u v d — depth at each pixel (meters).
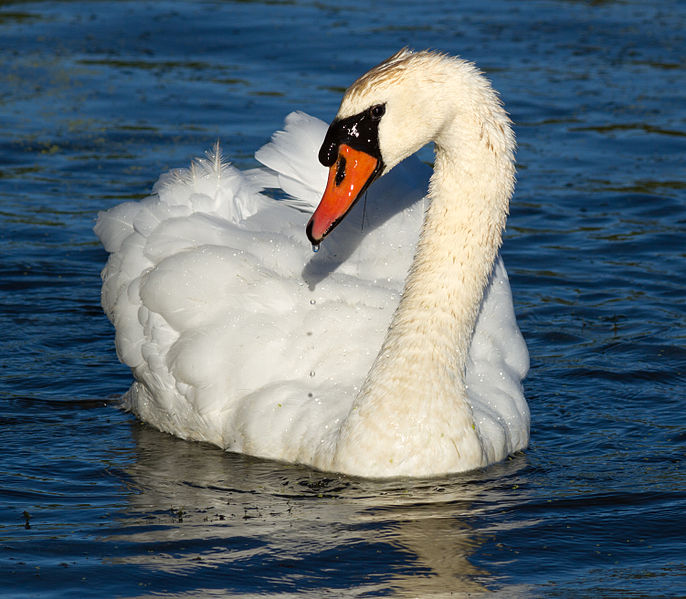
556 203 19.92
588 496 10.88
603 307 16.33
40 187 20.14
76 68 26.27
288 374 12.06
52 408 13.33
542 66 26.61
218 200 13.20
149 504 10.70
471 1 32.75
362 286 12.45
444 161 11.18
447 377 11.28
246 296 12.31
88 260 17.77
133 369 13.01
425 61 10.79
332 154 10.73
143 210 13.20
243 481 11.31
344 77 25.48
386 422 11.24
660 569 9.37
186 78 25.70
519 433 12.09
